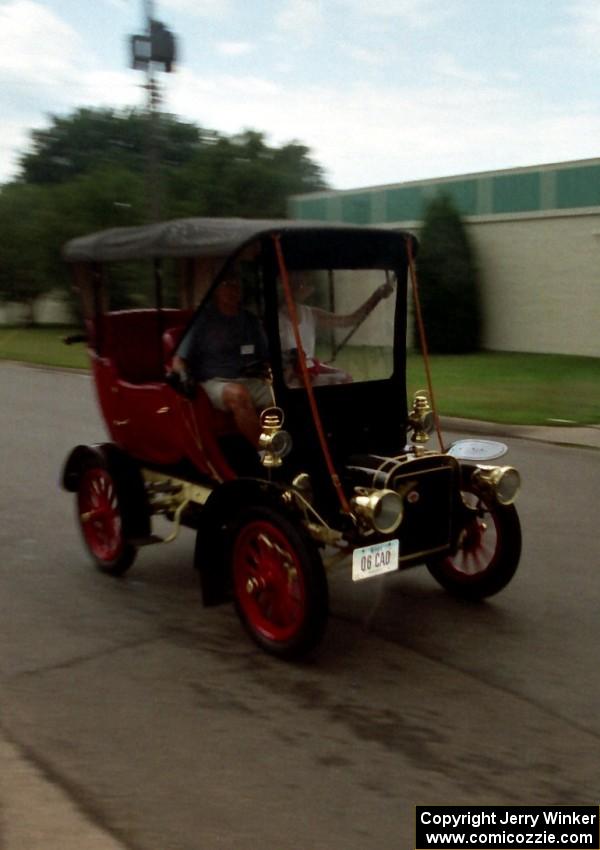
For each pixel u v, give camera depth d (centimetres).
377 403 510
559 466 900
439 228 2020
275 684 425
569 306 1930
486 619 504
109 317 580
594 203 1852
